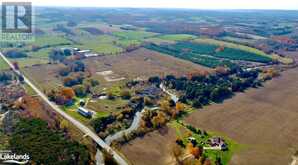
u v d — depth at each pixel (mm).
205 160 152000
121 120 193750
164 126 185750
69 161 149375
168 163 151625
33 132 173625
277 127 189125
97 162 152500
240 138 176250
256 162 153750
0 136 172000
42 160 149500
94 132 179750
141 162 152625
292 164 152250
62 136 172500
